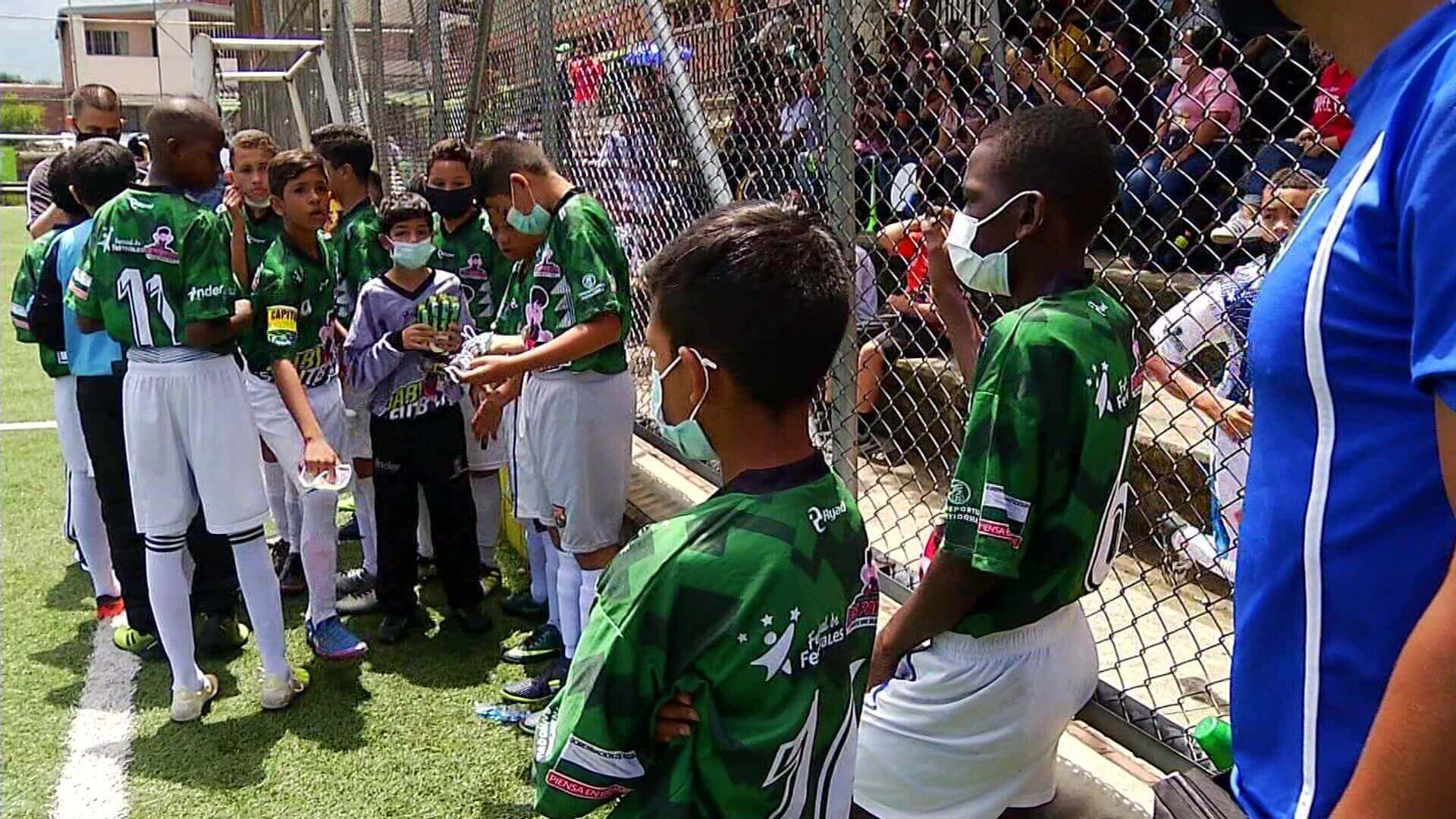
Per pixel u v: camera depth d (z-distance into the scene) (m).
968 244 1.67
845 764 1.37
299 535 4.01
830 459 2.84
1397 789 0.71
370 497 3.88
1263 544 1.00
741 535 1.20
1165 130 2.61
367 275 3.77
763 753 1.20
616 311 2.62
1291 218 2.29
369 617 3.83
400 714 3.09
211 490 2.90
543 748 1.27
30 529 4.71
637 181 3.89
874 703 1.79
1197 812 1.11
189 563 3.46
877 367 3.32
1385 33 0.92
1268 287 0.98
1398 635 0.89
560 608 3.01
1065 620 1.73
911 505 3.32
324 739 2.95
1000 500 1.53
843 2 2.50
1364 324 0.87
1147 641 2.58
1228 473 2.53
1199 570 2.76
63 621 3.79
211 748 2.91
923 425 3.25
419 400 3.38
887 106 3.09
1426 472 0.85
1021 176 1.60
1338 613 0.93
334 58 8.16
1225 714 2.18
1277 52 2.42
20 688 3.28
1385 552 0.89
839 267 1.27
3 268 12.52
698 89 3.57
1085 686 1.79
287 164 3.24
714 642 1.19
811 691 1.24
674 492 3.70
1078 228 1.62
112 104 4.86
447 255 3.69
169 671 3.40
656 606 1.20
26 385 7.45
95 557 3.74
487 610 3.83
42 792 2.70
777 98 3.11
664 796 1.22
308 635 3.49
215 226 2.81
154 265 2.76
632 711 1.21
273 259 3.28
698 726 1.21
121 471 3.38
